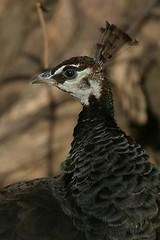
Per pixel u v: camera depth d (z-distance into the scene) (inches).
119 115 633.6
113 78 629.6
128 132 644.7
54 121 599.8
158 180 327.9
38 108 597.3
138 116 652.7
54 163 605.3
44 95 596.4
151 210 317.7
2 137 597.9
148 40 641.0
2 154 598.9
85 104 353.7
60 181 343.9
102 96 352.5
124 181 319.9
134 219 314.8
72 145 346.3
